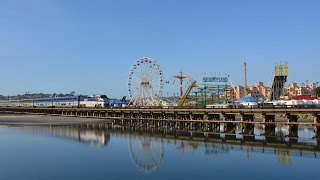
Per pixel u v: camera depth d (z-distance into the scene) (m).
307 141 62.06
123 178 36.44
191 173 38.41
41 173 38.59
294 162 43.50
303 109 68.88
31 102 199.62
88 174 38.16
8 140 69.19
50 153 52.50
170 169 40.59
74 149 56.72
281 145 57.97
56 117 147.50
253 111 77.25
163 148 57.34
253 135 73.56
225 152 51.91
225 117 84.69
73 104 172.38
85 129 96.56
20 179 36.00
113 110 120.75
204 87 146.25
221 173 38.28
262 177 36.28
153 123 106.75
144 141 67.38
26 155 50.59
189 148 56.81
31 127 104.44
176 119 94.94
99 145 61.81
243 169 40.03
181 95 165.38
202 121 87.81
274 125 76.75
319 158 45.72
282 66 161.50
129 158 47.94
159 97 136.62
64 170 40.16
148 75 137.38
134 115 115.81
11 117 149.75
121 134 81.62
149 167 41.75
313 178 35.69
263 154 49.47
